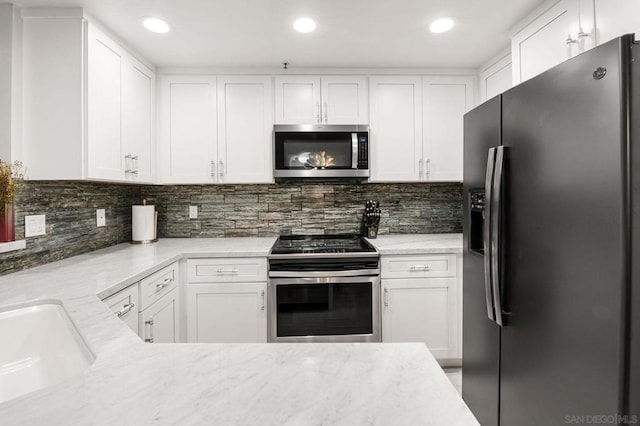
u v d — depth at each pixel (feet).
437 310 7.25
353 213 9.19
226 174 8.00
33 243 5.47
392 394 1.76
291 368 2.04
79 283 4.39
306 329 7.03
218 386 1.84
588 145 3.00
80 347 2.68
